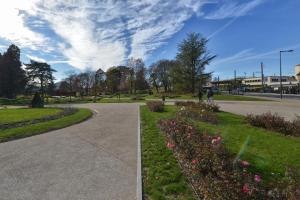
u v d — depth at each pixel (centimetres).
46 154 738
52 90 7144
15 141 925
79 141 917
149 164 600
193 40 5212
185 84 5362
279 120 1034
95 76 8212
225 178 381
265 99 3725
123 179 528
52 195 454
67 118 1555
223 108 2198
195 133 705
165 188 459
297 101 3219
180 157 614
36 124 1291
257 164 559
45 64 6862
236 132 948
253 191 339
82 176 549
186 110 1457
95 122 1438
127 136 1001
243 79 11844
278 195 345
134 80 7338
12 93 5762
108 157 700
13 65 5816
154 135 959
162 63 7831
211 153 498
